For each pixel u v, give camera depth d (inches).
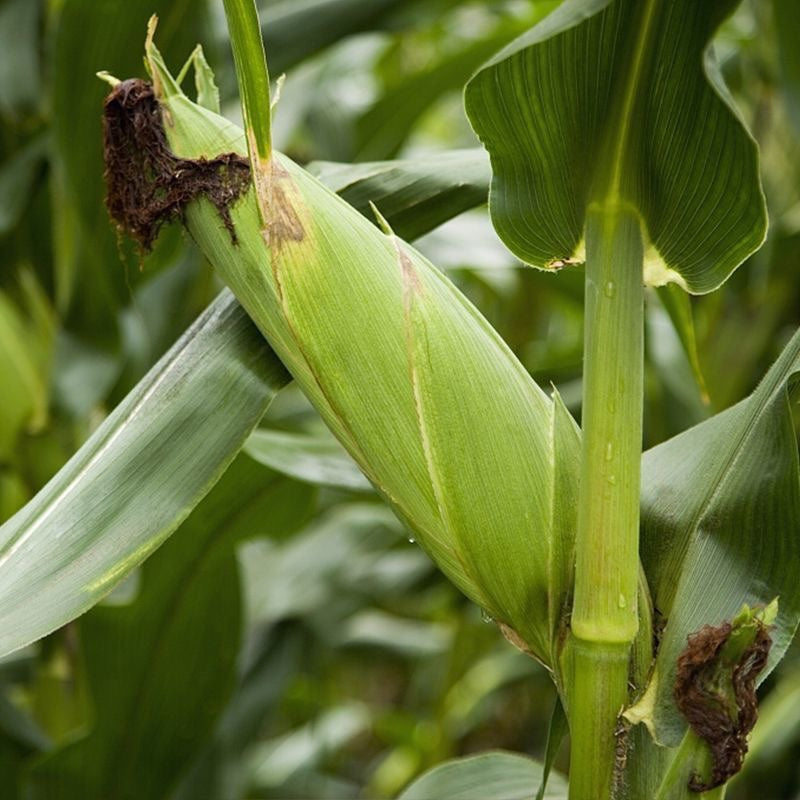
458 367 30.7
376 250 31.0
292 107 58.0
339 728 85.7
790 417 31.7
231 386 32.4
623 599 30.0
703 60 28.1
